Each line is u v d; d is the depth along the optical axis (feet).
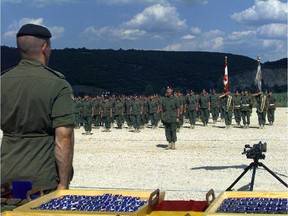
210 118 140.97
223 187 42.73
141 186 43.96
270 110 117.80
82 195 14.52
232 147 74.59
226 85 116.47
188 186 43.57
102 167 56.34
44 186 15.64
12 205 14.61
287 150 69.51
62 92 15.75
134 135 99.55
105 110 113.80
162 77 407.03
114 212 12.17
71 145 15.84
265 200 13.19
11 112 15.76
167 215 12.57
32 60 16.12
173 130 72.69
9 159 15.90
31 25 16.24
